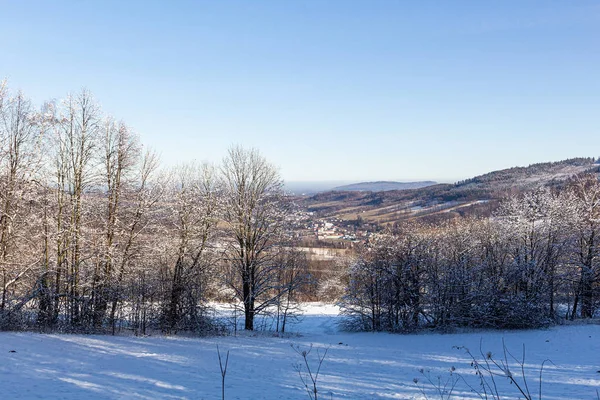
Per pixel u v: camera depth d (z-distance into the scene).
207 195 31.06
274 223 31.98
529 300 37.09
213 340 26.91
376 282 38.34
